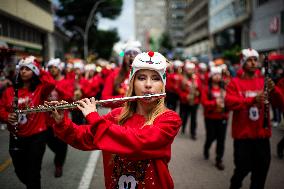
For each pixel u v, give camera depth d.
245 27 39.50
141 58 2.63
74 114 8.21
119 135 2.34
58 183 5.77
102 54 60.47
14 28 20.73
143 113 2.71
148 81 2.63
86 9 52.12
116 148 2.35
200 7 64.06
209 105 7.02
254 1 36.34
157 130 2.42
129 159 2.57
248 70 5.07
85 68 12.01
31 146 4.46
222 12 47.50
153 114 2.59
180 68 12.05
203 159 7.61
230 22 43.50
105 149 2.34
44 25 26.72
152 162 2.54
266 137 4.77
